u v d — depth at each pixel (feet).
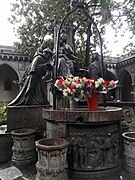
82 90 11.52
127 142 11.16
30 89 16.30
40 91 16.98
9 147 13.87
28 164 12.67
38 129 15.67
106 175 10.61
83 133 10.69
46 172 9.47
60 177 9.59
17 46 55.06
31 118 15.56
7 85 76.13
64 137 10.89
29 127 15.40
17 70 65.26
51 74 17.35
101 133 10.80
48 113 11.70
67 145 10.02
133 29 35.45
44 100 17.01
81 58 34.60
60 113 11.02
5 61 64.34
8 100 75.87
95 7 31.55
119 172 11.07
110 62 71.20
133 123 19.76
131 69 68.03
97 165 10.55
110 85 12.17
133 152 10.89
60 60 17.98
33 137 13.29
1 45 64.59
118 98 74.95
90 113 10.52
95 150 10.61
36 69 16.56
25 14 49.11
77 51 39.42
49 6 45.24
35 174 11.11
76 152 10.66
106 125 10.99
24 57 64.28
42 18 47.14
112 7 32.96
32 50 48.65
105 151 10.87
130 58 66.03
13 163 12.73
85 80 11.55
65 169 9.92
